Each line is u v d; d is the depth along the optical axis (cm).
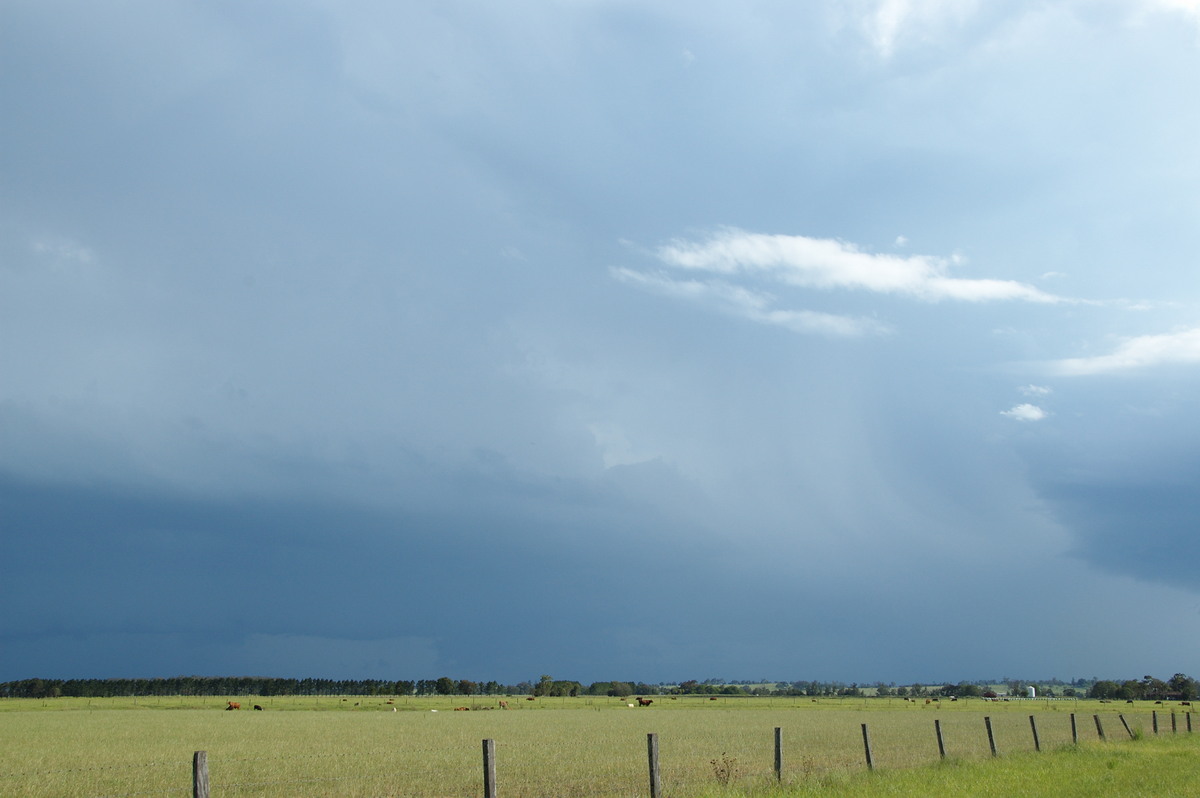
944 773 2383
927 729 5841
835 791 2025
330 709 11319
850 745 4219
